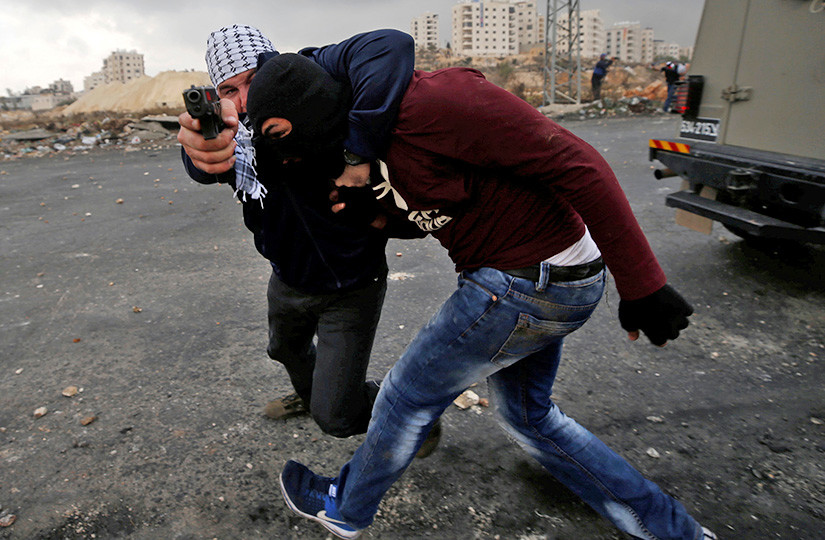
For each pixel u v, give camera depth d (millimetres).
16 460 2393
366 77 1277
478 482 2209
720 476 2217
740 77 3686
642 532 1766
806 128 3346
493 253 1437
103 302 4074
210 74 2223
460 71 1299
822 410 2570
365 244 1722
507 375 1749
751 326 3354
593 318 3516
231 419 2645
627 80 32250
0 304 4098
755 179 3486
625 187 6863
